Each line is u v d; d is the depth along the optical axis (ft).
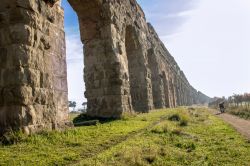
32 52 28.30
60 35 34.14
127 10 71.15
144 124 44.42
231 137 35.09
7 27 27.73
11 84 26.66
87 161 20.84
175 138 33.58
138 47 82.94
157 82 110.32
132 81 82.99
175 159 24.11
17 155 21.13
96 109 54.65
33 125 27.27
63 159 21.07
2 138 24.93
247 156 24.89
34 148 23.43
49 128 29.55
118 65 55.06
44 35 30.58
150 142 29.66
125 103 55.98
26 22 27.99
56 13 33.78
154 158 23.40
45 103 29.58
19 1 27.78
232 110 100.37
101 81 55.06
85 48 57.06
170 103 145.48
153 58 108.58
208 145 30.17
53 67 31.86
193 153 26.40
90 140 28.68
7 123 26.25
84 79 56.70
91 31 56.54
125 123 44.68
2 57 27.43
